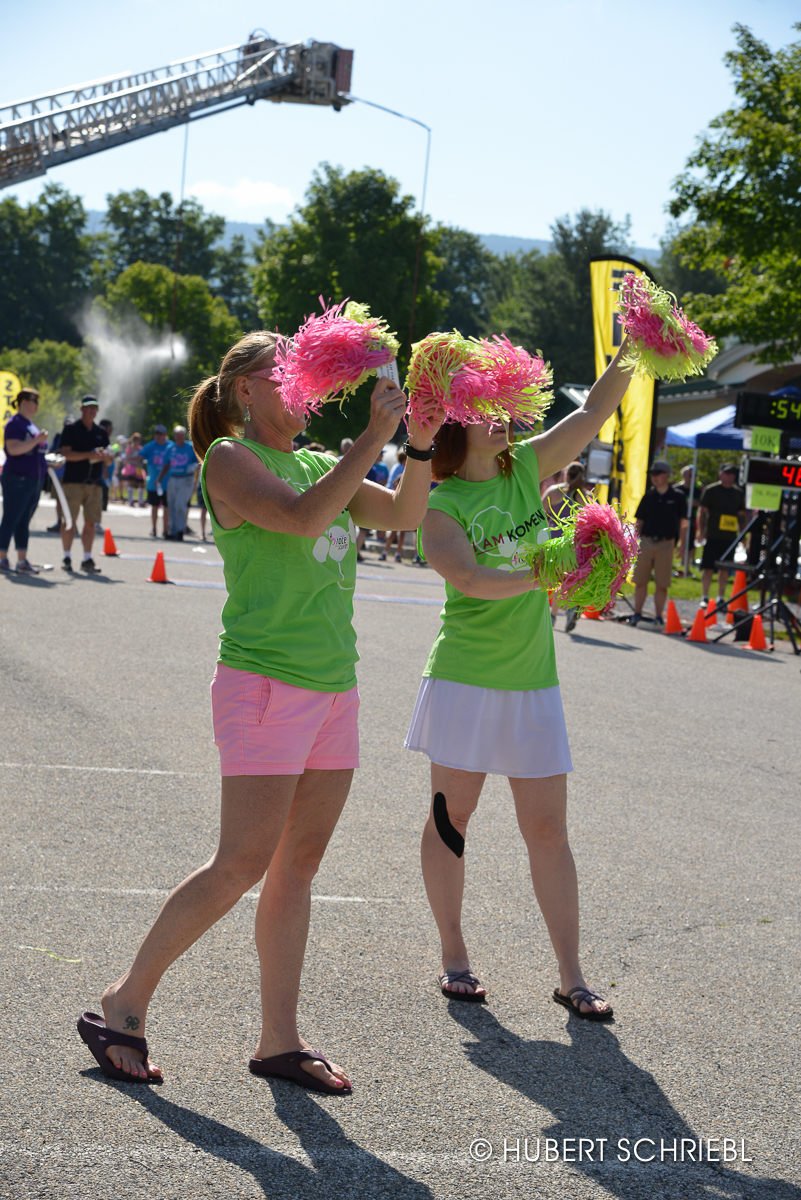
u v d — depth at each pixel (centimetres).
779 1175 266
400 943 391
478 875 470
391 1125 276
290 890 296
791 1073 318
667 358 355
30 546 1673
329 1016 334
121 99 3044
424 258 5391
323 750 291
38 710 687
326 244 5312
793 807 623
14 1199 232
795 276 2184
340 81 3419
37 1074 285
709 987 375
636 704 894
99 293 9788
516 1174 259
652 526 1437
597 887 467
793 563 1345
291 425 292
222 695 281
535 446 371
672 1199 254
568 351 6262
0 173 2886
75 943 367
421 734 371
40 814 496
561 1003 355
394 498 298
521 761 357
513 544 354
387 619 1238
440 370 282
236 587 285
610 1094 300
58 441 1557
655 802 610
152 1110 272
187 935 283
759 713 900
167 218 9706
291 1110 278
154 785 554
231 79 3284
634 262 1530
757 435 1338
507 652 358
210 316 7425
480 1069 308
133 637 966
